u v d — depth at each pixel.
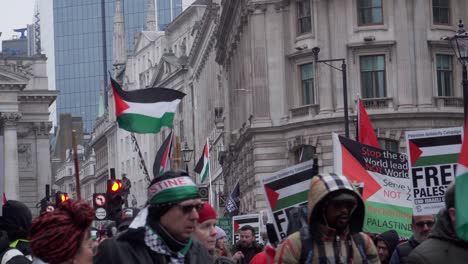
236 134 76.12
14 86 122.75
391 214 18.05
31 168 128.88
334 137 18.14
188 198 8.98
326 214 9.93
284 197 14.77
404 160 18.23
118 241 8.86
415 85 61.78
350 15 62.31
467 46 27.73
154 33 158.00
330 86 62.25
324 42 62.78
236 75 76.75
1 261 11.29
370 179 18.05
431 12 62.28
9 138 123.12
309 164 14.69
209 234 12.36
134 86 168.12
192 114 125.62
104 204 29.97
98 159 193.62
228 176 87.19
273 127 64.06
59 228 8.14
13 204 12.36
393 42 61.66
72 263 8.22
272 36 64.75
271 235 14.79
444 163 16.02
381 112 61.12
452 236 10.18
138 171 157.50
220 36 84.25
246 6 65.94
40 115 128.75
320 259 9.95
